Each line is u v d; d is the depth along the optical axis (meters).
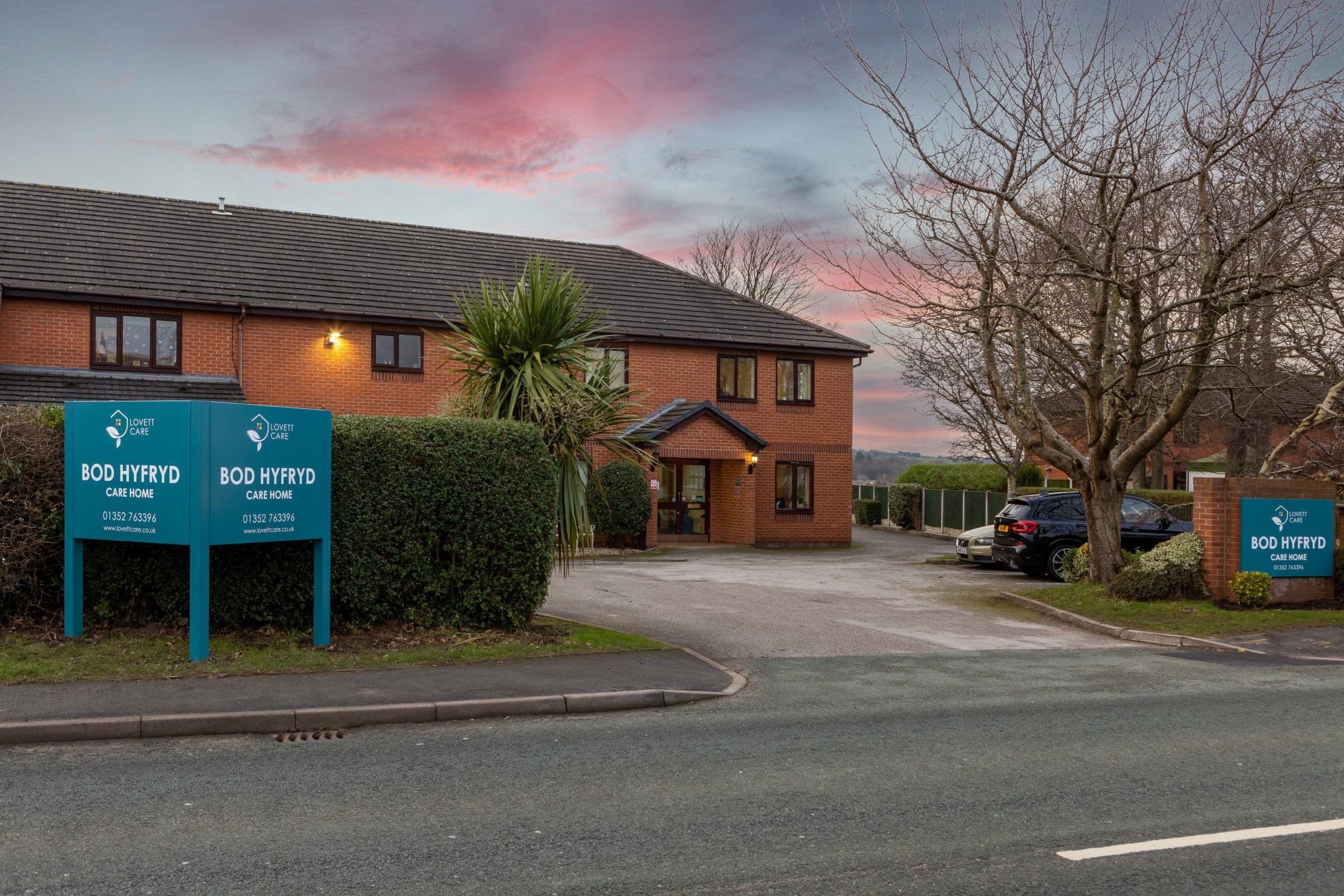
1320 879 4.51
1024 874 4.52
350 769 6.14
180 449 8.48
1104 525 15.39
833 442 28.73
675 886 4.34
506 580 10.55
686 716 7.80
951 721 7.63
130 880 4.32
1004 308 15.12
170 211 24.27
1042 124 12.84
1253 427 20.67
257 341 22.19
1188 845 4.90
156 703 7.24
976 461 30.23
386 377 23.39
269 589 9.56
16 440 9.00
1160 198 14.71
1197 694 8.77
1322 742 7.01
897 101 13.54
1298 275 13.59
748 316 28.80
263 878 4.37
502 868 4.52
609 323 25.78
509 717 7.71
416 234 27.30
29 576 9.17
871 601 15.76
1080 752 6.70
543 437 11.05
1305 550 14.35
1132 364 13.67
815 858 4.68
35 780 5.79
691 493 27.64
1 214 21.84
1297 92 12.46
